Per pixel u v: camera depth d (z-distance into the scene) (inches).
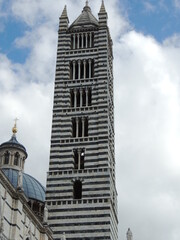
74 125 3912.4
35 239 2898.6
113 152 4023.1
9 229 2513.5
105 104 3924.7
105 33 4308.6
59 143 3791.8
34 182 4254.4
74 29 4379.9
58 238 3388.3
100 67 4119.1
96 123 3850.9
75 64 4197.8
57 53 4249.5
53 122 3892.7
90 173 3624.5
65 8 4559.5
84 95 4042.8
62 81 4094.5
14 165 4399.6
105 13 4426.7
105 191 3531.0
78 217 3454.7
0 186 2440.9
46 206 3491.6
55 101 3993.6
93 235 3376.0
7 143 4473.4
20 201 2637.8
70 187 3587.6
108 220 3415.4
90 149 3735.2
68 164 3690.9
